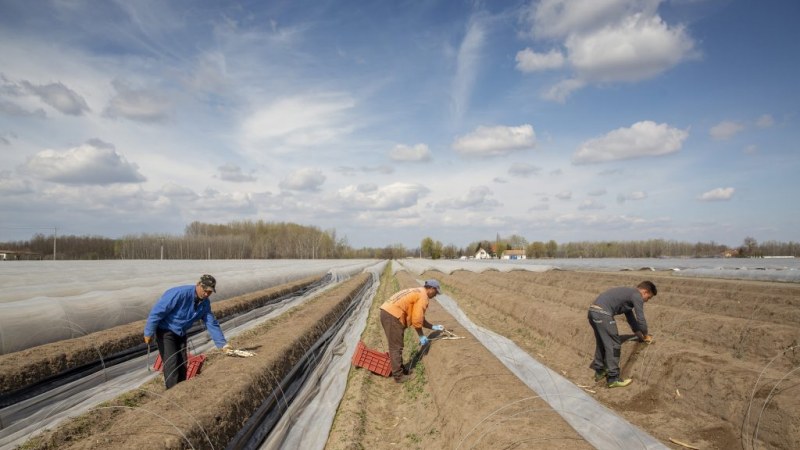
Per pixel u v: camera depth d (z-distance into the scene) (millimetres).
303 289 22422
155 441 4465
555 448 4520
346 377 9016
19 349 8164
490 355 8133
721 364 6617
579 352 9703
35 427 6191
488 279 25062
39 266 31250
